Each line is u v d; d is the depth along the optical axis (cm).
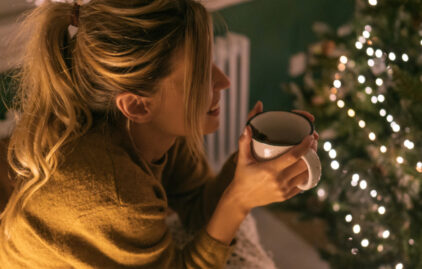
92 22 63
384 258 126
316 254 179
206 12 64
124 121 72
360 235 124
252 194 67
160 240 71
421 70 106
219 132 180
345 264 134
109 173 64
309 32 204
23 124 70
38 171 66
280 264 175
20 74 80
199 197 96
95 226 64
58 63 67
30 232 66
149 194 68
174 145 91
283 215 198
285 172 64
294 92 162
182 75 64
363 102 122
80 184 63
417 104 102
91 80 66
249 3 178
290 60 207
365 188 117
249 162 66
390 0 110
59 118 70
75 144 66
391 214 115
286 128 67
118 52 61
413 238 110
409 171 101
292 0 190
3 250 72
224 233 72
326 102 145
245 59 168
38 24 68
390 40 110
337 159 138
